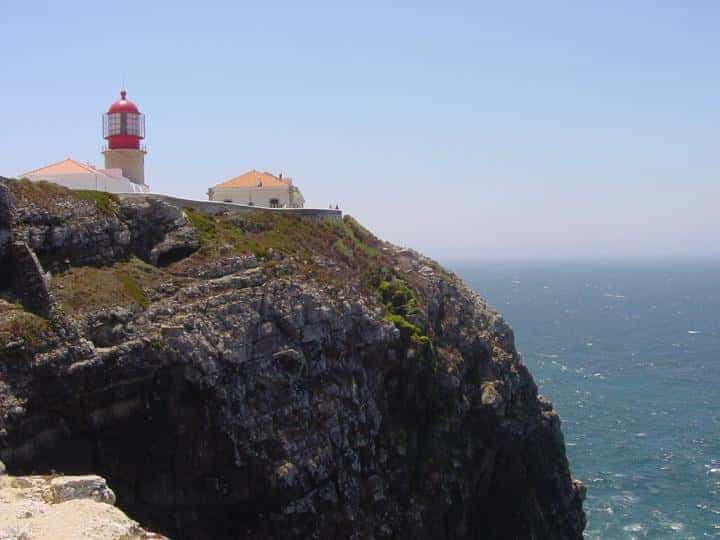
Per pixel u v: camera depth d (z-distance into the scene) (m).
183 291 45.06
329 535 46.28
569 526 66.81
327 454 46.94
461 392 58.50
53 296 39.88
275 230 57.12
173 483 42.59
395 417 53.78
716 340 199.50
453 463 55.34
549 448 67.81
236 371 44.72
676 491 86.31
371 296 56.53
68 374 38.25
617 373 152.75
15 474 35.78
